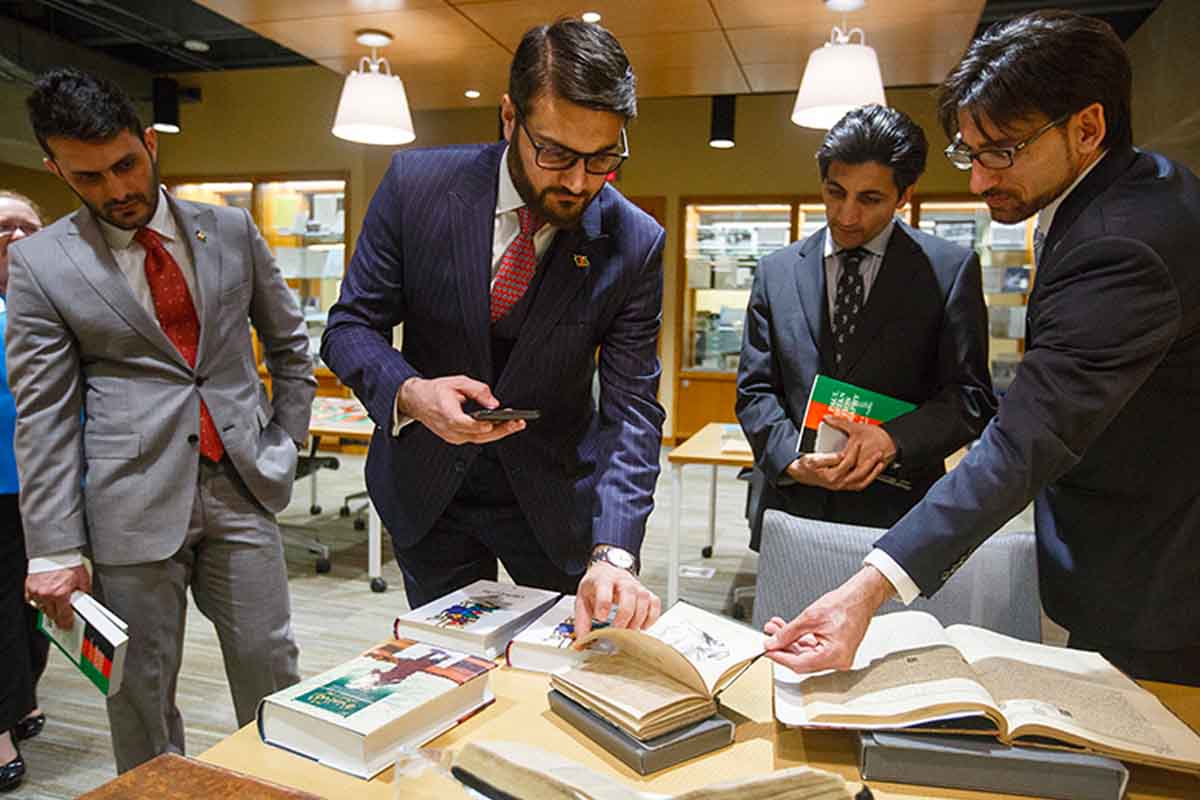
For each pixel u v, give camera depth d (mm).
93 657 1229
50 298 1615
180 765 868
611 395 1467
